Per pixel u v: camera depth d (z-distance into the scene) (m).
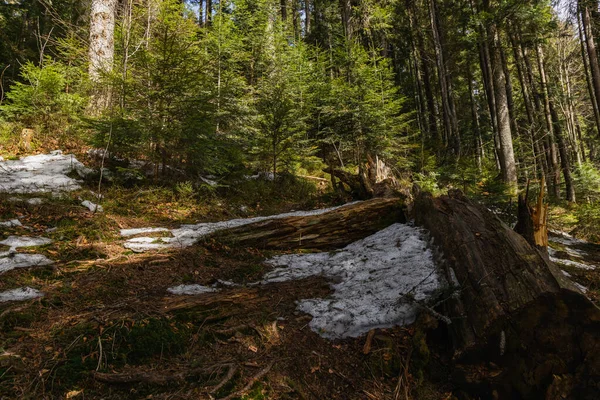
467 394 2.73
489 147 24.84
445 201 4.62
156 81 6.87
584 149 28.55
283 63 14.12
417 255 4.09
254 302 3.52
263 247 5.16
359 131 12.54
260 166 10.36
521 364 2.64
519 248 3.30
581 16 15.08
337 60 15.20
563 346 2.56
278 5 18.98
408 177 11.94
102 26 9.12
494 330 2.71
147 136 6.57
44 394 2.14
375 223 5.59
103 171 7.24
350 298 3.56
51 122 8.65
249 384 2.48
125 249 4.53
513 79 26.16
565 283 2.71
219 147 8.12
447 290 3.20
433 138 17.88
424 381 2.79
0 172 6.44
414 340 2.98
